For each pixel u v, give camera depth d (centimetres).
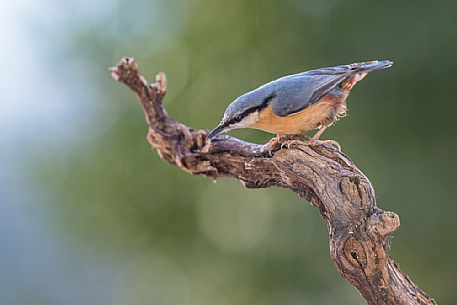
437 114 1295
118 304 1628
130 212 1398
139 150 1378
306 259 1351
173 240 1403
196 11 1380
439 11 1244
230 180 1353
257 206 1362
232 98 1345
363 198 626
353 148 1318
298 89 735
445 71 1260
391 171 1316
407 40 1258
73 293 1686
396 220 610
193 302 1436
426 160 1311
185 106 1364
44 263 1738
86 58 1365
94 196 1398
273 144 750
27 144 1415
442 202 1304
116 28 1362
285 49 1340
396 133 1312
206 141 773
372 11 1273
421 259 1338
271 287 1377
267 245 1364
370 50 1277
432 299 642
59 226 1422
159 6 1372
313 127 755
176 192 1380
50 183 1405
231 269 1398
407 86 1287
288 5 1330
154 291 1475
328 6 1302
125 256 1476
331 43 1300
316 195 660
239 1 1362
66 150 1405
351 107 1302
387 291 633
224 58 1365
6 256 1780
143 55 1371
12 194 1573
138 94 792
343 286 1367
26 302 1773
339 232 631
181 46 1381
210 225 1387
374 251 622
